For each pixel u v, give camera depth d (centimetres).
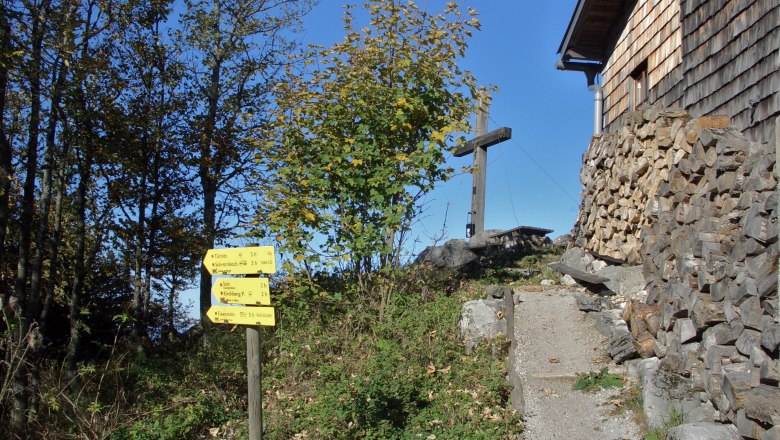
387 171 910
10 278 988
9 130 769
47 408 742
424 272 1052
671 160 871
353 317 913
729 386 548
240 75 1236
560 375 753
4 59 691
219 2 1225
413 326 873
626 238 1022
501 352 811
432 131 962
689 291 678
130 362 913
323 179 923
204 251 1097
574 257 1134
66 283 1072
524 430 655
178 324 1296
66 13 756
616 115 1254
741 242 609
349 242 923
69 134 815
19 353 689
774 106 695
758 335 559
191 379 842
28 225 739
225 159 1168
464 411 661
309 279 934
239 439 652
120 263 1112
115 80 902
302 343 859
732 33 802
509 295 909
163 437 672
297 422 671
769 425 492
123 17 894
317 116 945
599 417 669
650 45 1091
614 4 1233
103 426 688
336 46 961
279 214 914
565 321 882
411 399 695
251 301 475
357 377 738
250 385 491
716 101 840
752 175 632
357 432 628
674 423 611
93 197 1034
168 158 1065
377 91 932
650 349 727
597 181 1173
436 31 957
